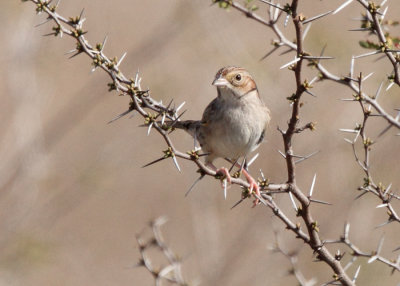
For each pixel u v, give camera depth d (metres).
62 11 16.62
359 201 13.17
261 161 14.32
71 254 15.70
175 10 15.50
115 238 16.31
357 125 6.52
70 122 14.98
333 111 14.42
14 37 14.00
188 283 8.52
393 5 15.58
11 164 13.91
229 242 14.41
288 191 6.52
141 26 16.98
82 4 16.95
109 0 17.56
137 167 16.50
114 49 16.45
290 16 5.61
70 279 14.98
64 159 15.09
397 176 13.17
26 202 13.66
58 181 14.69
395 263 6.52
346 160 13.84
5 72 15.27
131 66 14.88
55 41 15.98
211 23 14.87
